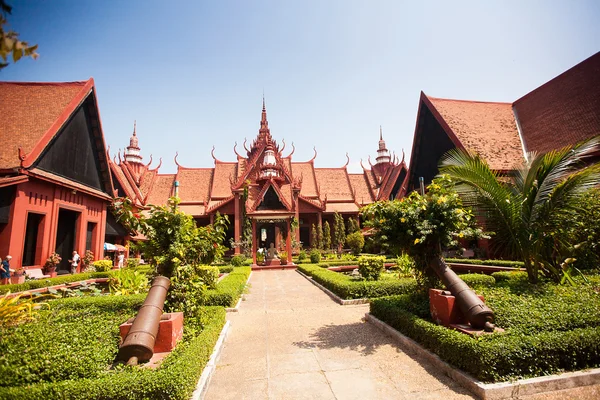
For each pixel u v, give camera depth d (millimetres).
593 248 9375
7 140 15172
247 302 10062
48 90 18078
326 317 7699
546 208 7770
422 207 6047
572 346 4047
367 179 43156
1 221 13422
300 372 4531
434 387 3945
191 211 35125
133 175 34781
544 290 6691
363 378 4270
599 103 15609
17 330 4352
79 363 3863
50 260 15344
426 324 5082
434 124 21375
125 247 25469
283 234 31000
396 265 14578
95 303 7762
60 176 16812
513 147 18094
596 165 7207
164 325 4789
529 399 3568
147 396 3293
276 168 27828
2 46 2086
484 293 6621
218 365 4891
